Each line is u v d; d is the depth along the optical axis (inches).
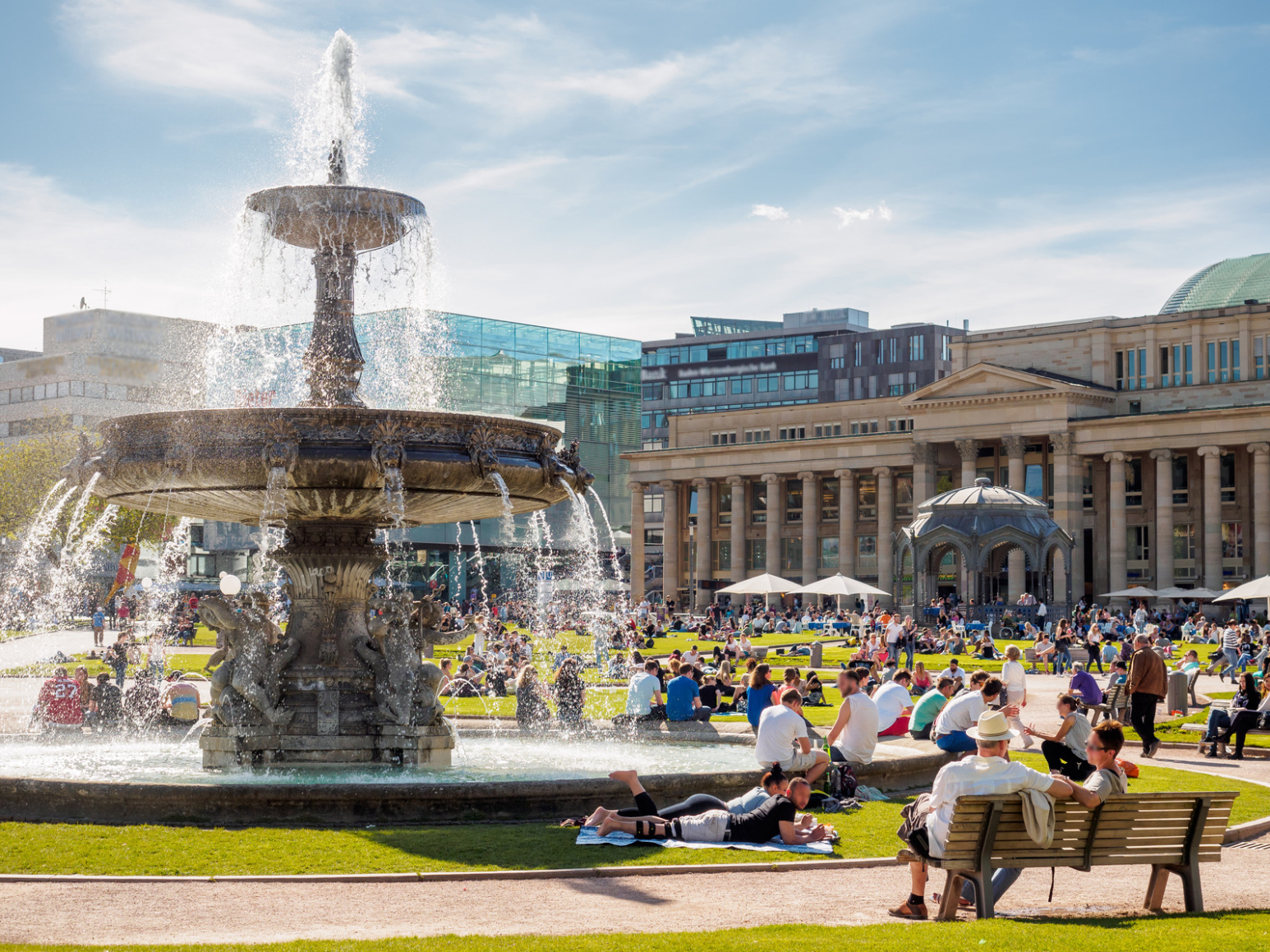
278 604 871.7
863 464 4894.2
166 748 889.5
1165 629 3122.5
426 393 1411.2
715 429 5659.5
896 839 581.0
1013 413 4493.1
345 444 666.2
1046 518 3088.1
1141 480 4488.2
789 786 572.1
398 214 767.1
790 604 4909.0
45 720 1005.8
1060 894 498.0
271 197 755.4
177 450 665.0
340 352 776.3
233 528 3791.8
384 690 740.7
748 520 5408.5
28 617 2551.7
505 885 473.1
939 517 3112.7
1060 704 854.5
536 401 4520.2
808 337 6875.0
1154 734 1062.4
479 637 1955.0
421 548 4042.8
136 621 2500.0
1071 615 3380.9
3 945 366.3
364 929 399.5
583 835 558.3
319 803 588.7
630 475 4987.7
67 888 458.9
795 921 422.3
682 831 558.6
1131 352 4552.2
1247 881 524.4
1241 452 4269.2
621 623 2361.0
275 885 468.4
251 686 727.7
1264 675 1320.1
